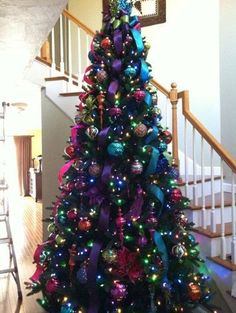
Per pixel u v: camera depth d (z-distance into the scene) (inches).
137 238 81.4
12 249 132.3
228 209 128.3
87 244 84.2
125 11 88.4
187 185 128.9
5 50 104.3
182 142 168.4
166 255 81.0
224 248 112.5
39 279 92.1
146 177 84.0
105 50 87.5
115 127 83.7
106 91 86.4
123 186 81.1
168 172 87.6
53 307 92.7
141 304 83.2
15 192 455.5
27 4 73.2
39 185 394.6
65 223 88.3
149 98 85.0
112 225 82.2
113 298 81.0
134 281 80.6
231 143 163.0
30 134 458.6
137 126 81.7
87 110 87.4
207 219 124.1
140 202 81.8
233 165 108.6
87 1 200.1
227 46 164.7
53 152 147.2
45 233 147.6
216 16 167.6
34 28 87.8
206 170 161.2
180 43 175.6
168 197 86.6
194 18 172.6
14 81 142.7
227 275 108.4
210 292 91.0
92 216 82.3
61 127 145.9
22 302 121.3
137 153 82.9
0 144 271.0
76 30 199.2
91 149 85.7
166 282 79.8
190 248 86.9
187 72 174.7
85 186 85.9
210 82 169.8
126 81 84.7
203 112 171.9
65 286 86.4
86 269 80.6
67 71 183.5
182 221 88.4
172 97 133.6
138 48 85.4
